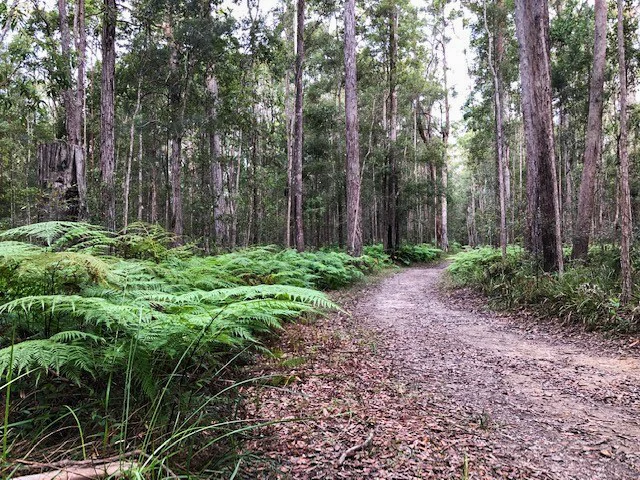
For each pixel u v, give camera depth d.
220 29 17.14
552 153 10.71
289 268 9.34
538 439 3.29
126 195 17.28
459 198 56.47
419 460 2.81
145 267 4.08
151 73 19.20
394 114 28.59
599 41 13.12
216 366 3.82
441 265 29.00
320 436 3.06
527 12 10.97
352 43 17.70
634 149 19.55
